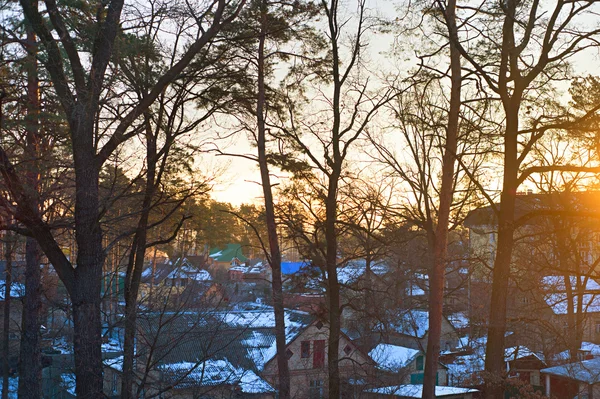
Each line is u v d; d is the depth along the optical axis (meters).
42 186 13.49
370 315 21.66
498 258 15.26
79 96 10.70
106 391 18.25
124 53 11.80
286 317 30.95
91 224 11.19
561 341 23.62
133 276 15.20
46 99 11.30
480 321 27.11
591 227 23.61
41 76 10.98
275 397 23.06
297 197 21.08
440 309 16.34
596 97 16.70
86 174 11.15
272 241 17.95
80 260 11.18
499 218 15.23
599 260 21.91
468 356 35.34
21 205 10.41
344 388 20.61
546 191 23.36
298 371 27.08
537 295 25.11
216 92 16.06
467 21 15.29
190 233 21.23
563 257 25.00
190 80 14.46
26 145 11.90
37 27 10.33
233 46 15.31
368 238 23.16
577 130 15.22
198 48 11.64
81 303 11.06
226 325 17.20
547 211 14.70
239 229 24.78
